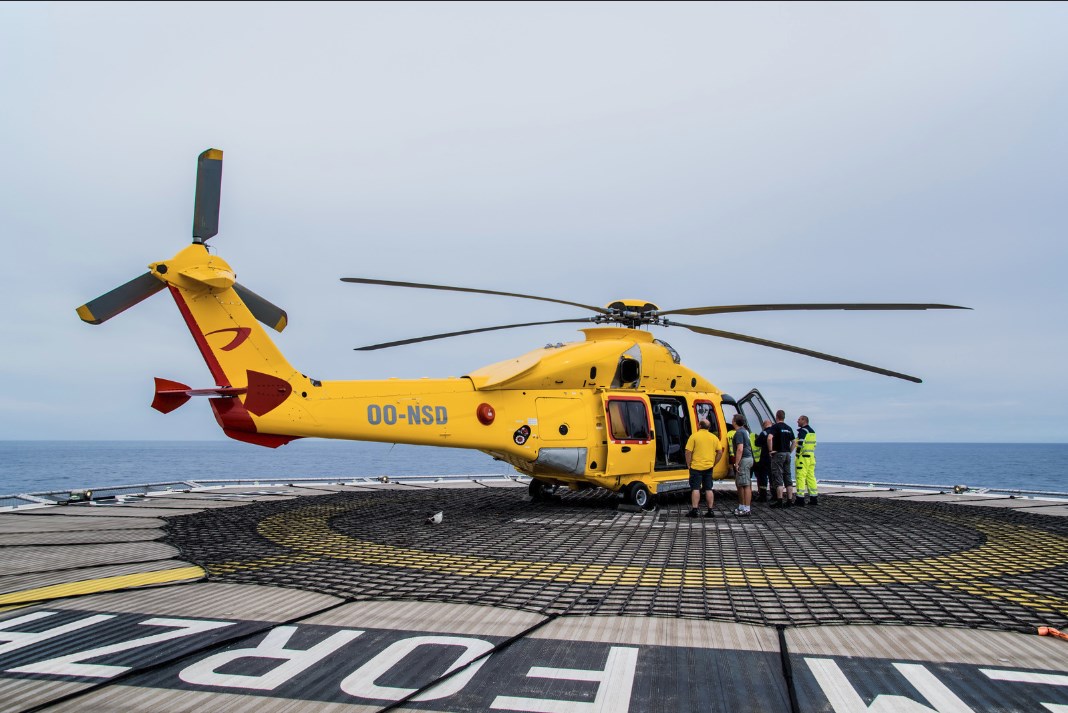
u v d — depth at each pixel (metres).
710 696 2.79
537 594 4.50
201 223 7.83
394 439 9.08
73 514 8.88
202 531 7.43
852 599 4.43
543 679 2.96
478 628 3.70
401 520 8.66
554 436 10.45
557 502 11.46
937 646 3.45
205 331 7.86
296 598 4.33
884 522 8.76
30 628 3.59
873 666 3.14
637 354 11.48
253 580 4.84
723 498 12.93
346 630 3.63
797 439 11.58
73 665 3.04
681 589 4.71
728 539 7.21
